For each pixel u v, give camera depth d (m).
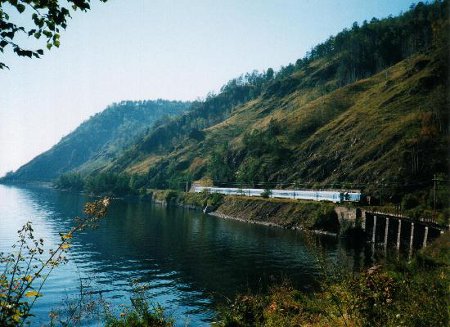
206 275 41.31
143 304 11.22
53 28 5.79
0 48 5.45
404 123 101.38
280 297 14.41
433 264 13.98
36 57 5.63
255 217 91.75
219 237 67.44
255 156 141.12
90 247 57.44
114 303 29.47
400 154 88.25
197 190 144.88
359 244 62.53
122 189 186.12
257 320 11.66
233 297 33.16
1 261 6.46
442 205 65.38
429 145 86.19
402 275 11.48
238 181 132.75
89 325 13.49
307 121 153.12
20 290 6.04
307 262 47.38
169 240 64.31
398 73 157.38
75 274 40.41
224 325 11.88
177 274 41.84
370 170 91.19
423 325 6.92
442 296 7.70
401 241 59.06
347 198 79.75
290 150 134.25
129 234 70.38
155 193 164.88
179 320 25.72
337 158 109.12
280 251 54.75
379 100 132.12
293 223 80.75
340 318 9.45
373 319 7.32
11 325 5.61
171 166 193.38
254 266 45.38
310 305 13.02
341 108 155.38
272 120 168.00
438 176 73.62
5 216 96.88
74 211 113.62
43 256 30.94
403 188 79.38
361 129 113.81
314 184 105.12
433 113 95.75
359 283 8.20
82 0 5.68
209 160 172.12
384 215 63.06
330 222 74.56
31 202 147.25
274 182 119.25
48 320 24.83
